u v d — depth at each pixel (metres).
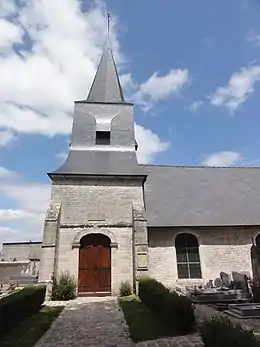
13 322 7.18
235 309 8.32
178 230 14.59
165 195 16.39
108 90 18.62
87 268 13.06
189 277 14.07
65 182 13.78
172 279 13.79
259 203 16.39
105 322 7.77
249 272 14.19
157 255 14.11
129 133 16.89
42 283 11.73
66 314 8.96
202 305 9.82
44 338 6.34
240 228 14.88
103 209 13.56
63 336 6.47
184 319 6.37
